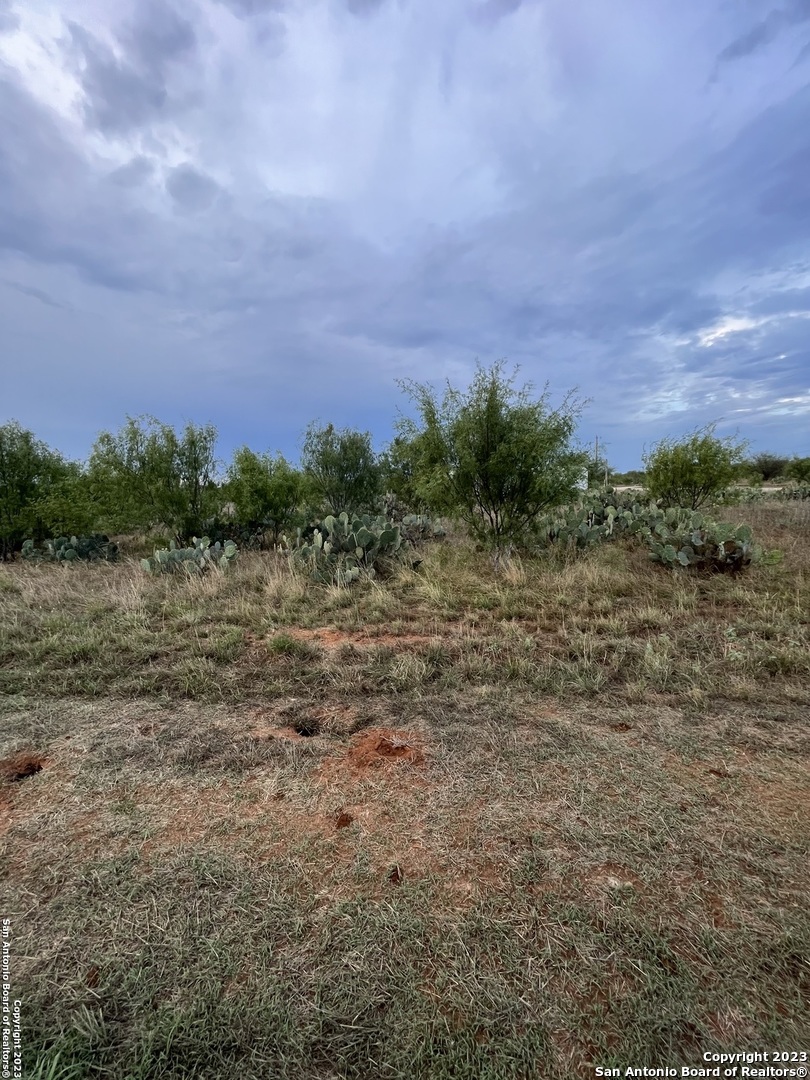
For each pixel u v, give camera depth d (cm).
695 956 168
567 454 783
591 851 215
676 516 944
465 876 203
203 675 405
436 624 525
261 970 165
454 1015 151
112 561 986
